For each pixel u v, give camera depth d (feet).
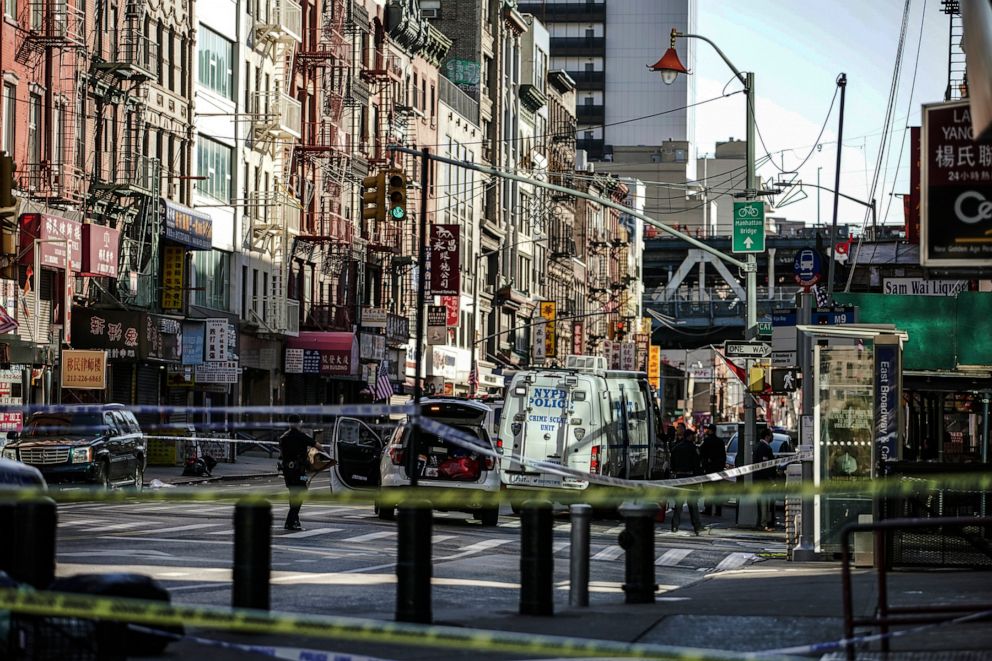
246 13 262.47
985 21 39.19
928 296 133.18
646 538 64.59
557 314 481.05
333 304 297.53
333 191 303.27
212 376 225.15
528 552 58.54
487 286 410.11
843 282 224.53
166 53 229.86
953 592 65.98
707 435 162.40
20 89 185.98
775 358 121.90
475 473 124.98
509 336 428.56
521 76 453.58
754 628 54.29
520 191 442.09
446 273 335.88
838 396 89.10
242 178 260.83
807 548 90.79
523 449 140.87
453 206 378.32
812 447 93.15
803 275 151.53
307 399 296.71
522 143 448.24
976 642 49.26
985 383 131.13
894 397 88.48
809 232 574.15
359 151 323.78
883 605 45.78
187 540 95.55
